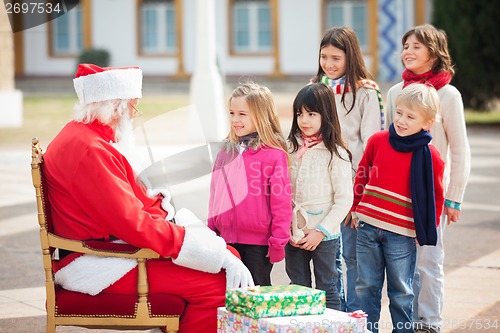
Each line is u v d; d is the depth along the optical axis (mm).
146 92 29672
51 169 4398
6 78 19188
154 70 33781
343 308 5297
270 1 33219
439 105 4965
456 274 6969
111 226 4297
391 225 4902
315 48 33250
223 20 33375
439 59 5289
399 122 4852
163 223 4352
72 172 4340
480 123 20125
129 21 33625
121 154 4414
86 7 33531
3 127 19125
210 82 15633
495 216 9414
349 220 5383
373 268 5000
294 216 4996
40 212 4352
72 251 4473
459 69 19797
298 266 5148
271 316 4117
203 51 15805
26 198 10664
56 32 33906
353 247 5535
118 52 33719
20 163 14047
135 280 4398
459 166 5215
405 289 4930
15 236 8477
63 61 33906
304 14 33156
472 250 7801
